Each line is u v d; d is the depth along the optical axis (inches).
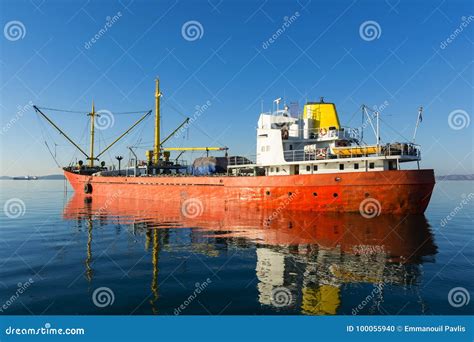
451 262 747.4
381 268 705.6
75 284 621.9
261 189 1632.6
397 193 1326.3
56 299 553.9
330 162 1529.3
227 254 835.4
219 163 2315.5
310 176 1478.8
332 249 873.5
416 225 1197.1
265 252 851.4
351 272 679.7
